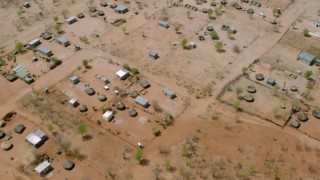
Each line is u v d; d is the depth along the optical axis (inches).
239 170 3112.7
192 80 4077.3
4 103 3757.4
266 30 4943.4
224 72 4200.3
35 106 3718.0
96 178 3048.7
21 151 3262.8
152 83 4025.6
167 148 3304.6
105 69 4207.7
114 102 3772.1
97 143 3341.5
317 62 4352.9
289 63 4370.1
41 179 3036.4
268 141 3393.2
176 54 4466.0
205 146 3326.8
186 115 3641.7
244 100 3823.8
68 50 4507.9
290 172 3117.6
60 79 4065.0
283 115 3654.0
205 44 4645.7
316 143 3383.4
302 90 3966.5
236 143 3366.1
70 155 3228.3
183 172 3070.9
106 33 4815.5
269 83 4020.7
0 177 3048.7
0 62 4259.4
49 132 3430.1
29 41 4630.9
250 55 4475.9
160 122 3563.0
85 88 3937.0
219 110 3705.7
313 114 3661.4
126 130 3479.3
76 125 3511.3
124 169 3122.5
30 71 4163.4
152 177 3048.7
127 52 4488.2
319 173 3115.2
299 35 4874.5
